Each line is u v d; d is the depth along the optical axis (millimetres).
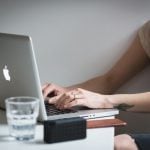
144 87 1978
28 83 1128
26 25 1893
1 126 1131
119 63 1929
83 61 1962
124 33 1940
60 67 1954
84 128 1044
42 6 1888
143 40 1872
